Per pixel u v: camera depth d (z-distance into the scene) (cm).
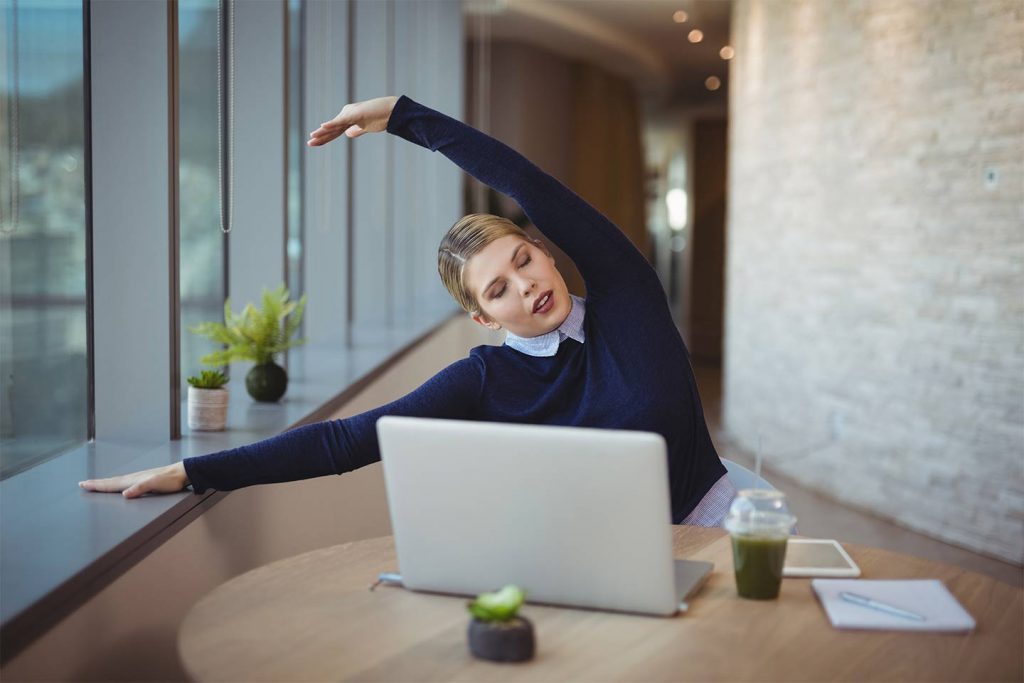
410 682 133
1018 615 154
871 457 531
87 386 264
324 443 201
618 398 209
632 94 1360
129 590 179
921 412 490
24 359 238
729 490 217
